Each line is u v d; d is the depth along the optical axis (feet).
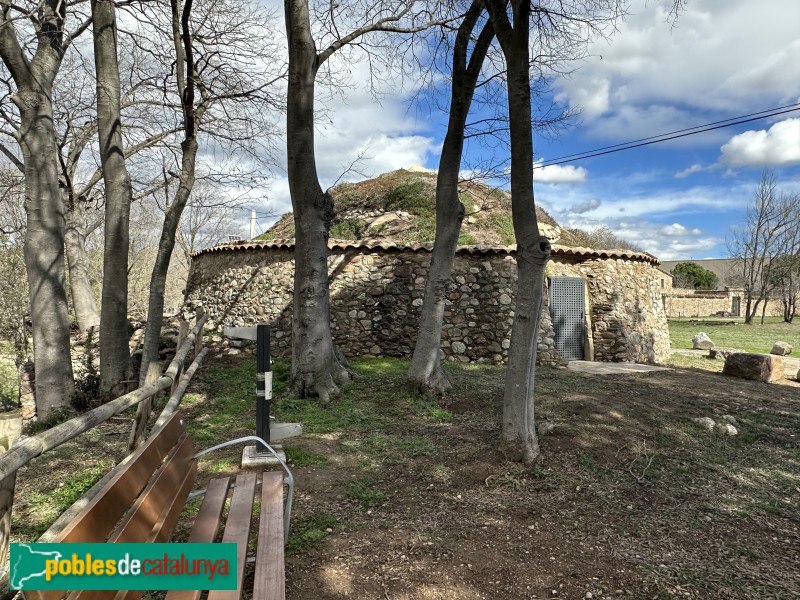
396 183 55.36
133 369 26.48
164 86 31.07
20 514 11.17
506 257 34.53
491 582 8.68
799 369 37.37
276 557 7.24
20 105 23.93
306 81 21.03
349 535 10.13
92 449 16.03
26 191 24.11
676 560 9.68
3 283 45.91
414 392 21.22
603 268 40.27
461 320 33.68
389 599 8.13
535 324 14.17
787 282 106.32
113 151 25.21
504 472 13.53
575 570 9.12
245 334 13.99
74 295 44.93
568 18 18.69
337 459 14.32
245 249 37.93
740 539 10.89
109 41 25.03
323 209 21.61
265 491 9.36
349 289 33.96
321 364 21.30
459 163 21.42
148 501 6.98
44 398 24.32
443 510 11.41
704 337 55.16
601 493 12.80
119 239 25.36
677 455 16.19
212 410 20.31
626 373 32.14
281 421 18.13
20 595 7.08
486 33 20.33
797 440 18.95
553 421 18.04
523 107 13.89
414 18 23.84
